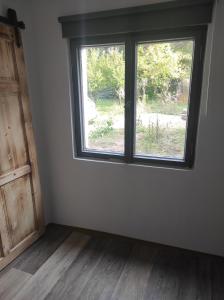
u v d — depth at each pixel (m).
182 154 1.97
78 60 2.04
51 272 1.87
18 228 2.06
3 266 1.91
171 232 2.10
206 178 1.86
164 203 2.04
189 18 1.60
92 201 2.31
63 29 1.92
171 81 1.84
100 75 2.03
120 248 2.15
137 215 2.18
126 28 1.76
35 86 2.13
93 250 2.13
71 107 2.13
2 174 1.84
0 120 1.78
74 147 2.26
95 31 1.84
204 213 1.95
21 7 1.90
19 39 1.86
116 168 2.11
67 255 2.07
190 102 1.81
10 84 1.83
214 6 1.53
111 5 1.76
